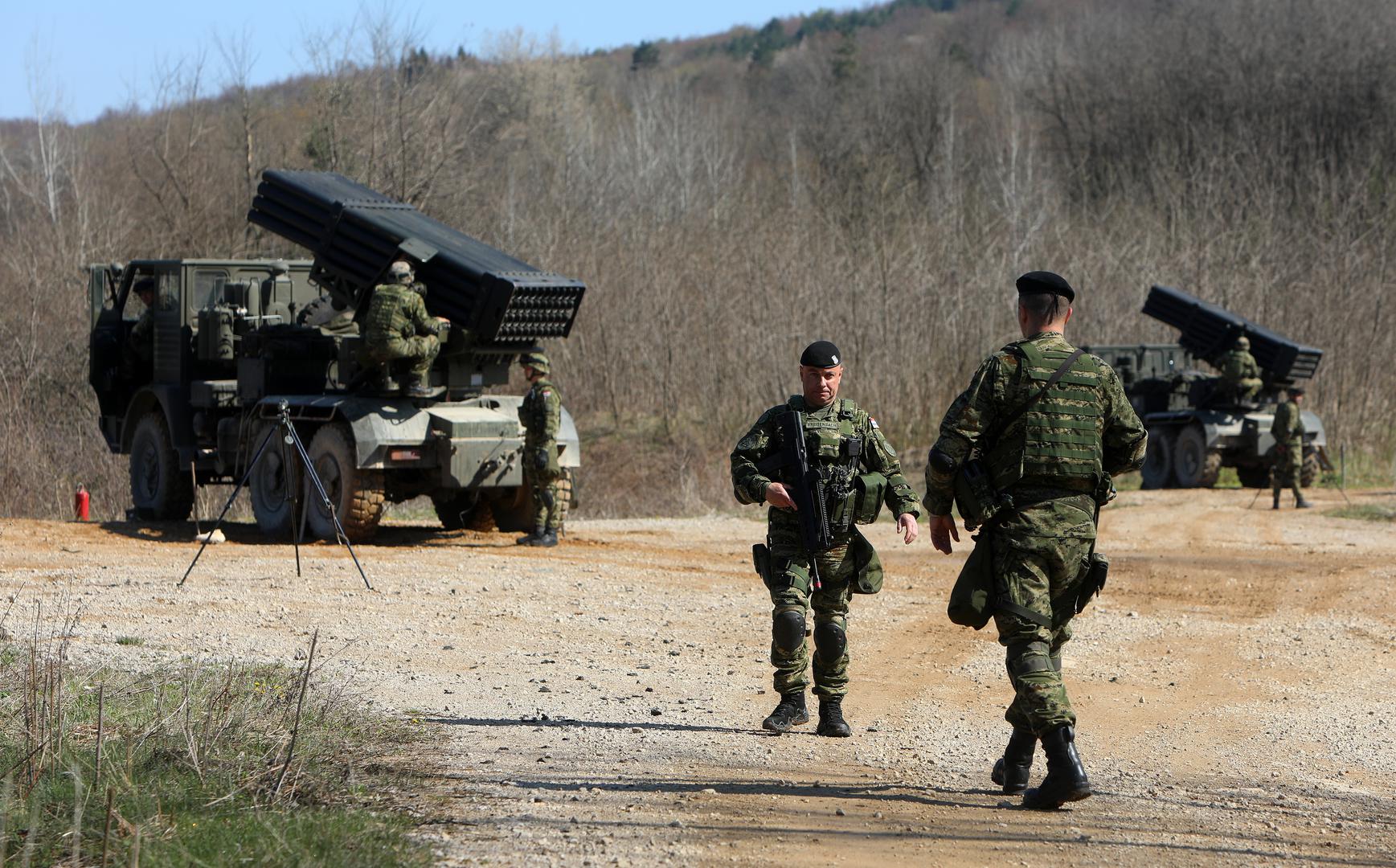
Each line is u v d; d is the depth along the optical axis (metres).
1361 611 12.71
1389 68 58.59
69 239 36.72
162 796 5.73
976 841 5.60
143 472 19.34
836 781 6.68
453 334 16.12
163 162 39.38
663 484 30.66
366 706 8.03
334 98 38.59
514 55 78.75
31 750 5.84
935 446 6.16
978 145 67.88
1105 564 6.07
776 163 76.69
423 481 16.80
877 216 45.38
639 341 36.69
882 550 17.58
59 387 31.31
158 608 11.53
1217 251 40.59
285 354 17.17
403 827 5.59
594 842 5.51
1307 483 29.38
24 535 16.23
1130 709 8.77
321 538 16.39
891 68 79.88
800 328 34.12
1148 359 33.19
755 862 5.27
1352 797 6.55
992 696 9.06
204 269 18.53
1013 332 36.31
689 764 7.01
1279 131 57.91
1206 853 5.48
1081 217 50.31
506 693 8.88
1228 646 11.01
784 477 7.43
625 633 11.25
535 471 16.25
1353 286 37.25
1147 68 66.44
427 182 38.94
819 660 7.75
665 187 56.94
